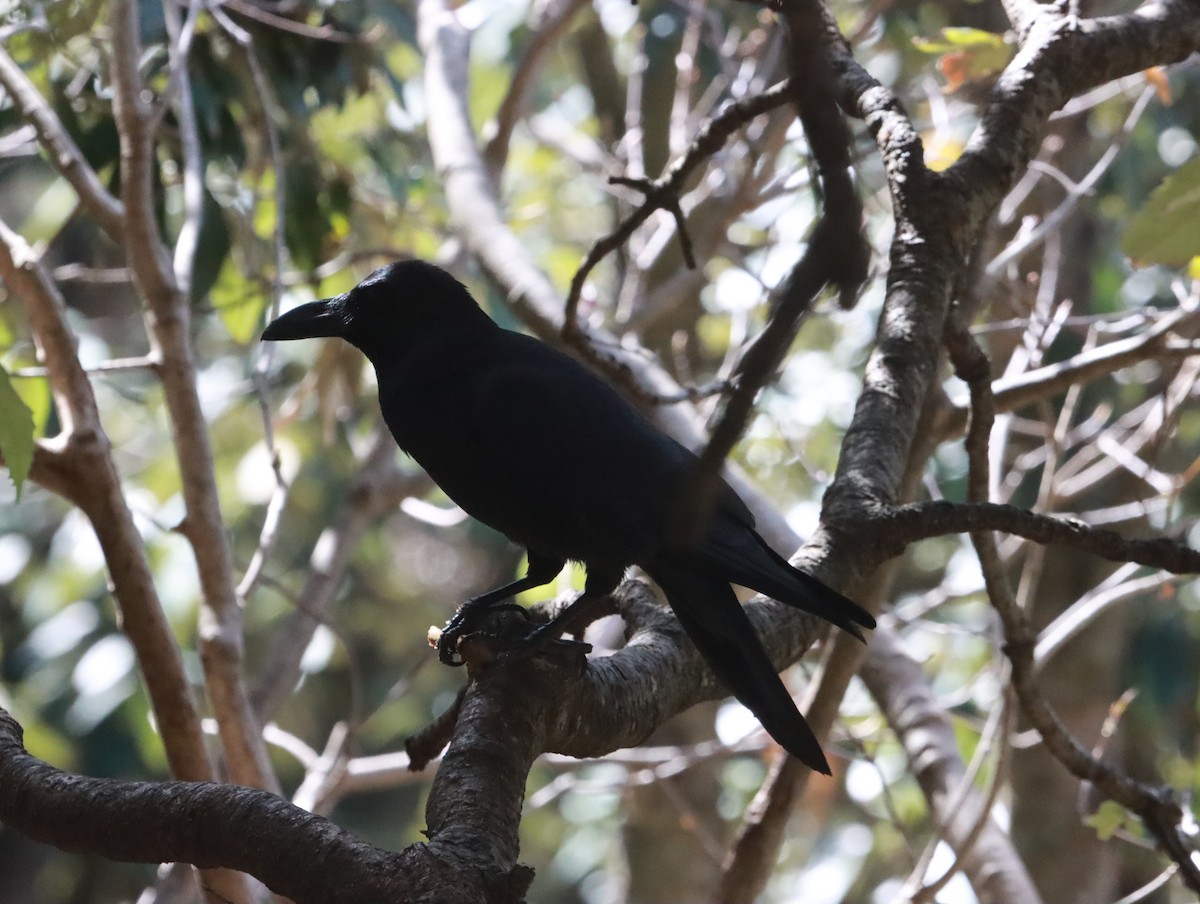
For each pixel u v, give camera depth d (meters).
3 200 19.70
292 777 22.52
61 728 16.25
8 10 9.69
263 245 11.74
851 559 5.65
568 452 6.64
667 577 5.99
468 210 10.71
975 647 15.22
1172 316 9.48
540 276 10.05
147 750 16.05
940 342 6.24
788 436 11.53
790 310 3.24
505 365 7.00
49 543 18.61
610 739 5.15
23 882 22.80
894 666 9.58
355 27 11.25
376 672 24.50
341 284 13.09
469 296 7.35
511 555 19.44
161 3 9.96
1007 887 8.59
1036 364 9.84
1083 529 5.39
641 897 15.55
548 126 16.94
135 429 17.95
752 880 8.69
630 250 13.18
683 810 10.58
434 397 7.01
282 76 10.85
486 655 4.76
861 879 17.75
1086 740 14.03
